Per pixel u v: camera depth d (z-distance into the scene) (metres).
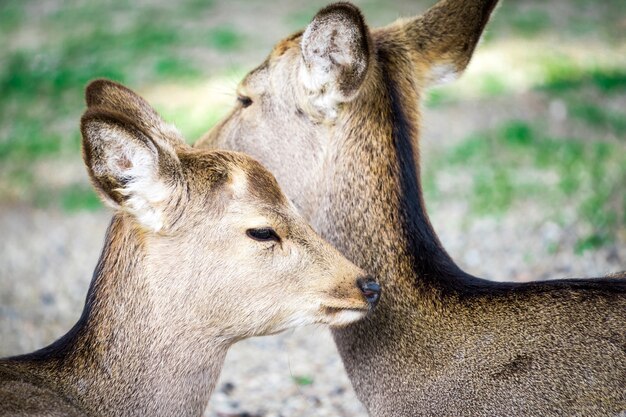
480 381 9.09
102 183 8.44
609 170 22.08
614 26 38.34
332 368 14.59
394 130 10.02
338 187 10.12
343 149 10.14
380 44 10.53
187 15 40.94
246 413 13.09
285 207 9.19
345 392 13.74
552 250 17.88
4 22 43.03
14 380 8.52
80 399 8.87
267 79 10.91
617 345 8.73
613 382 8.61
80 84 33.75
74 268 19.97
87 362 8.96
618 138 24.98
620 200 19.91
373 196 9.91
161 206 8.81
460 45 10.62
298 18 39.47
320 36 9.92
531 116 27.31
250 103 11.09
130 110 9.52
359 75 9.80
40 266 20.12
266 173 9.20
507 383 8.95
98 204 24.27
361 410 13.14
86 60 35.94
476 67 32.72
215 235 8.94
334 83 10.03
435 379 9.30
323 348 15.36
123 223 9.04
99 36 38.78
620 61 33.22
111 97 9.57
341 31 9.75
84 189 25.61
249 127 11.02
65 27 41.19
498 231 19.30
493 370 9.05
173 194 8.83
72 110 31.81
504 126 25.97
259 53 34.62
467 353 9.22
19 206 24.69
